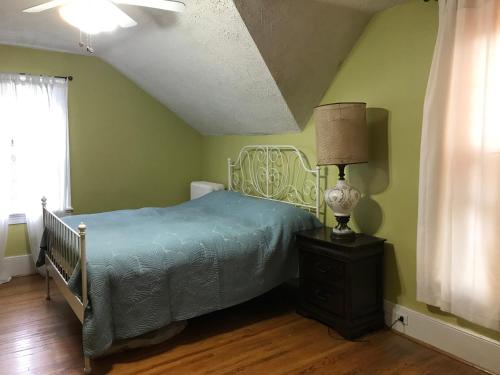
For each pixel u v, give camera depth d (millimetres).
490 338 2227
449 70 2188
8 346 2562
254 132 4000
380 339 2633
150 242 2617
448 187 2232
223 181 4652
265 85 3082
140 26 3117
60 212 4043
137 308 2389
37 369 2307
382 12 2699
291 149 3557
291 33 2674
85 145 4254
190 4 2568
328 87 3174
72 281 2266
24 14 2959
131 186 4586
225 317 3006
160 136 4723
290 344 2586
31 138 3838
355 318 2643
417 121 2533
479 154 2084
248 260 2816
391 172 2715
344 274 2615
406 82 2578
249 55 2838
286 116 3330
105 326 2244
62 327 2836
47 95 3893
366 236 2816
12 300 3322
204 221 3285
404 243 2660
